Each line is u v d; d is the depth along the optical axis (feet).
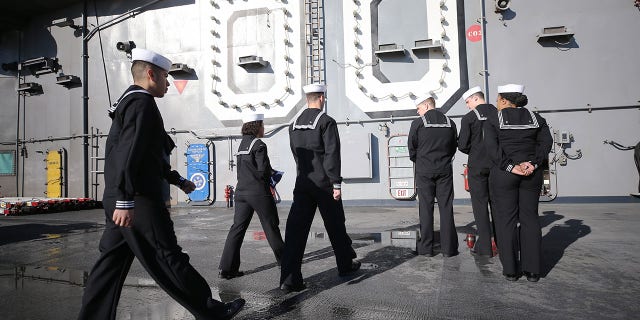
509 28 29.91
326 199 10.61
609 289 9.59
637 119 27.86
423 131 13.56
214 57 35.73
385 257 13.67
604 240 15.15
